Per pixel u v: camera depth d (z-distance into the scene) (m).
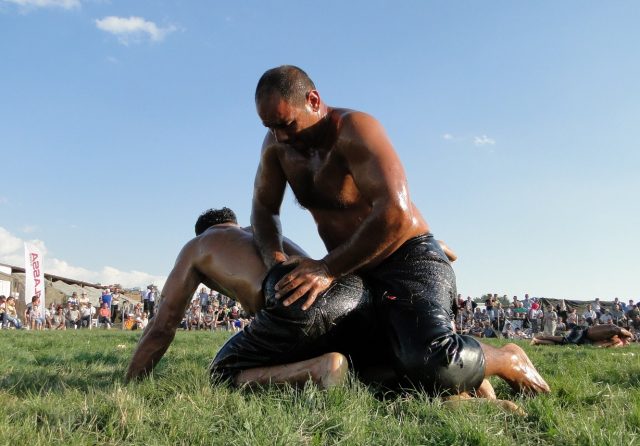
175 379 3.92
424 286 3.87
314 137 3.98
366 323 3.87
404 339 3.68
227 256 4.29
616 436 2.80
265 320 3.78
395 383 3.98
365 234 3.67
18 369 5.57
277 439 2.66
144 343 4.41
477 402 3.37
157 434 2.76
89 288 41.81
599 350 9.95
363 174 3.76
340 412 3.00
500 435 2.87
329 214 4.27
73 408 3.07
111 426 2.81
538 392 4.04
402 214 3.65
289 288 3.65
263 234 4.32
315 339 3.73
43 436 2.62
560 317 25.36
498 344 12.62
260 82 3.87
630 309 25.88
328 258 3.74
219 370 3.91
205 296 28.88
